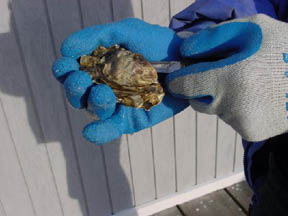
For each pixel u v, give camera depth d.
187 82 0.30
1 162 0.63
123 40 0.34
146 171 0.77
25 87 0.57
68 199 0.73
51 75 0.57
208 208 0.83
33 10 0.52
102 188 0.75
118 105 0.32
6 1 0.50
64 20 0.54
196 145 0.79
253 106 0.27
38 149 0.64
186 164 0.81
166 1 0.58
